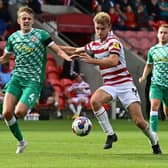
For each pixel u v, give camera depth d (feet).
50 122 192.54
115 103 212.43
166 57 108.58
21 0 229.66
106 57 98.48
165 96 109.60
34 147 111.75
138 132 155.22
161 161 88.89
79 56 95.71
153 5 247.09
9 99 96.48
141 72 223.92
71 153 100.12
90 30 224.94
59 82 211.00
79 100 206.49
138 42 235.20
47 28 224.12
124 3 240.32
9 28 221.66
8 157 93.09
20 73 96.78
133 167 80.84
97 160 89.15
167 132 157.28
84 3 238.07
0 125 179.32
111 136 104.01
